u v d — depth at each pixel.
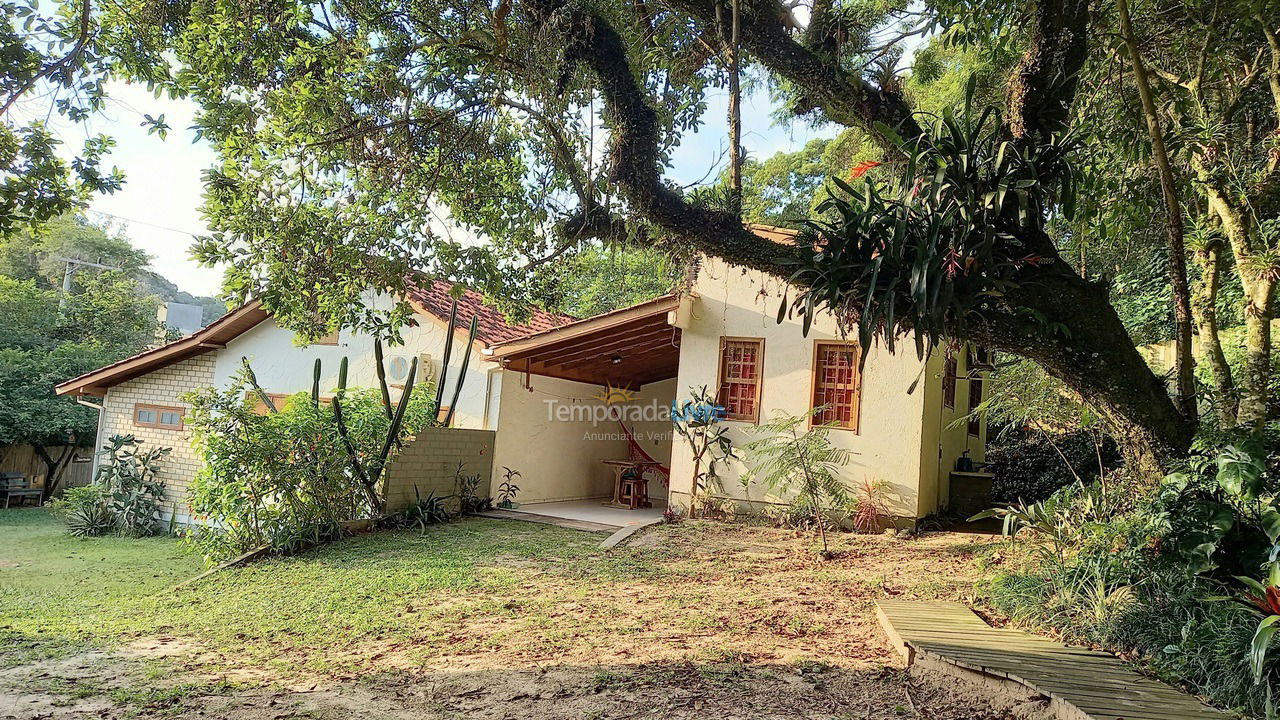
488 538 9.13
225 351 13.48
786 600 6.12
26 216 4.95
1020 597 5.23
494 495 11.41
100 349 20.78
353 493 9.38
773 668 4.41
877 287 5.06
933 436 10.23
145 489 13.12
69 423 18.16
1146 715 3.24
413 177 6.64
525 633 5.30
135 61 5.45
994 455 11.69
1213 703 3.49
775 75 7.14
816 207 5.79
